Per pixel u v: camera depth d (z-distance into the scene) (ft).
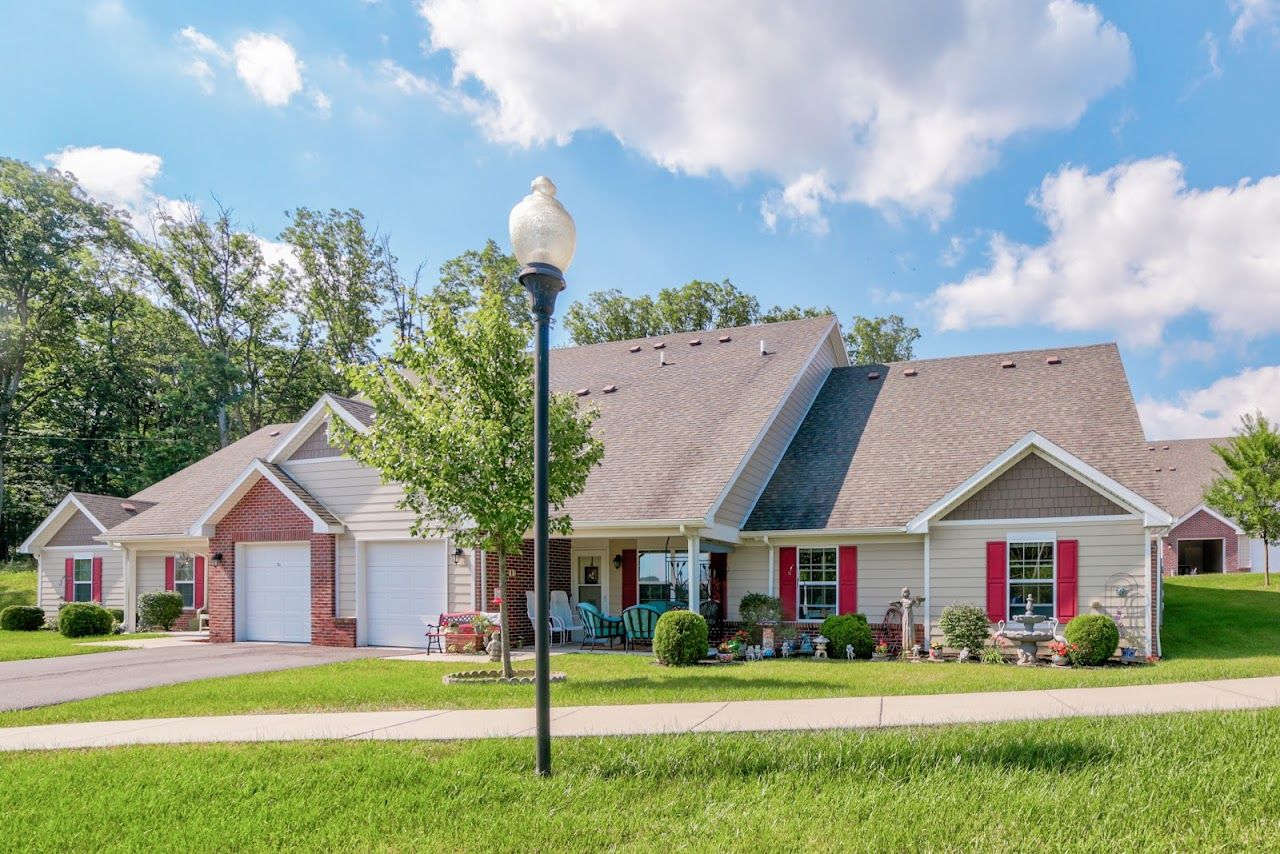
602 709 30.83
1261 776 20.13
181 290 156.35
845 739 24.12
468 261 164.86
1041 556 54.39
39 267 136.87
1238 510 103.14
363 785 21.58
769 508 63.77
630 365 83.46
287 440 65.72
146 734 28.53
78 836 18.54
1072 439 60.75
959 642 52.95
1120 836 17.19
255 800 20.72
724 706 30.94
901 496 60.34
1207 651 54.54
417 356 42.11
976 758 22.36
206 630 78.48
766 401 67.67
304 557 65.46
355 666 49.06
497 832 18.37
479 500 40.09
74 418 150.71
